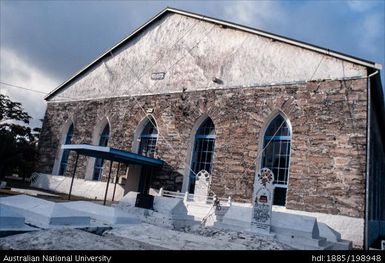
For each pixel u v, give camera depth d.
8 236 4.70
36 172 23.81
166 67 19.78
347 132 13.07
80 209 7.71
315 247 8.93
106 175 20.25
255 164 14.88
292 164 13.88
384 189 23.78
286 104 14.79
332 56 14.24
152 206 11.07
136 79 20.94
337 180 12.80
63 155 23.22
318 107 13.97
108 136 21.48
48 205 6.29
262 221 9.84
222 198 15.19
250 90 16.03
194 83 18.14
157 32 21.25
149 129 19.70
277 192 14.27
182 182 16.89
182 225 10.27
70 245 4.36
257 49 16.56
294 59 15.28
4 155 25.08
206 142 17.17
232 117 16.19
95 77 23.38
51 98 25.41
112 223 7.10
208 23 18.92
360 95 13.18
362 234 11.89
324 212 12.73
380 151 20.73
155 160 17.45
